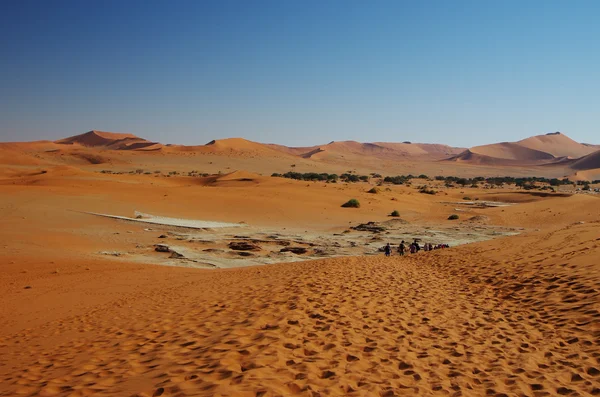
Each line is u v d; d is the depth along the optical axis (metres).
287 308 9.81
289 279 13.79
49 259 24.67
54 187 61.16
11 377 6.55
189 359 6.64
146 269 22.45
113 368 6.54
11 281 18.34
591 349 7.24
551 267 13.35
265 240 38.50
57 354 7.89
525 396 5.67
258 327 8.38
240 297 11.61
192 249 33.53
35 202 48.50
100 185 70.25
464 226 53.75
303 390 5.48
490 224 56.28
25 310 13.13
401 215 65.62
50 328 10.52
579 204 65.31
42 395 5.49
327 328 8.43
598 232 18.45
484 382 6.12
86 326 10.29
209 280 16.30
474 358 7.07
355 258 20.98
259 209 59.62
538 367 6.70
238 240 38.53
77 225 40.41
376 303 10.65
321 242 39.09
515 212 63.59
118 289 16.11
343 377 6.02
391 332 8.43
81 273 20.56
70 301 14.23
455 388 5.86
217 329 8.47
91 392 5.48
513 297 11.23
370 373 6.29
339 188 89.50
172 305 11.62
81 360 7.21
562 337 8.00
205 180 109.69
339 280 13.35
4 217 40.16
